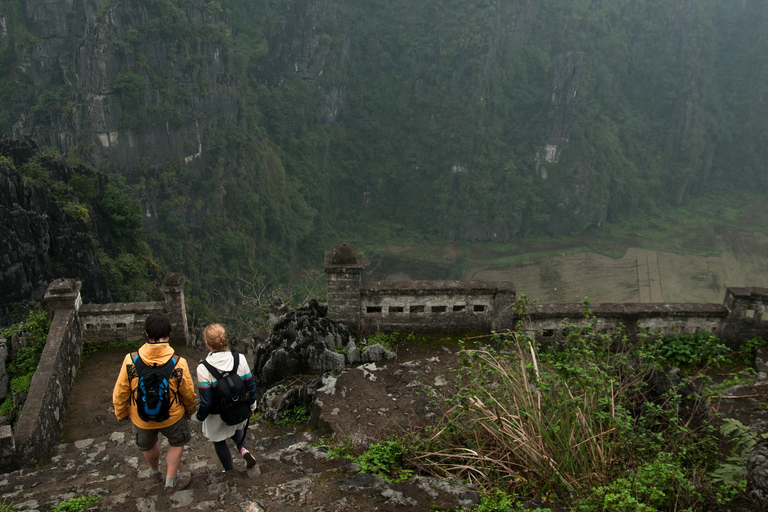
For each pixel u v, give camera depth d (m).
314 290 33.12
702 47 101.38
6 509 5.28
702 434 6.64
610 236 90.38
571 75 88.56
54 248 32.66
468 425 6.45
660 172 101.06
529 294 72.62
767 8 103.94
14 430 7.91
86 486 5.93
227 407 5.23
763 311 9.37
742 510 5.00
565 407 5.96
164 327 5.13
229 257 64.00
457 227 90.06
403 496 4.76
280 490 4.91
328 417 7.07
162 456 6.96
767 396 7.55
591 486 5.23
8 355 9.70
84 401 9.28
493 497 4.94
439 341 9.53
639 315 9.53
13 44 58.19
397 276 80.19
